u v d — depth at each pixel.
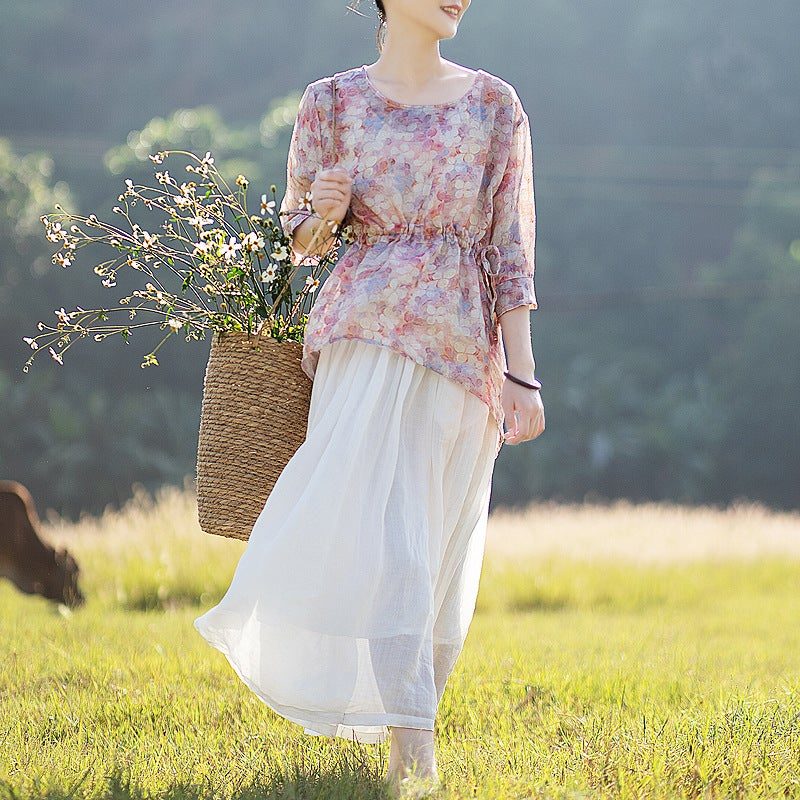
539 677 9.68
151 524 23.33
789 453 90.25
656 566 24.12
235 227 7.41
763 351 91.38
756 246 97.56
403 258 6.78
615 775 6.57
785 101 119.88
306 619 6.32
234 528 7.02
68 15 126.19
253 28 125.50
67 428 73.94
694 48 119.81
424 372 6.73
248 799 6.25
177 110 121.69
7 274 75.88
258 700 8.60
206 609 18.42
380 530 6.44
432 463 6.69
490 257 7.03
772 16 121.50
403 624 6.34
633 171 111.94
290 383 7.04
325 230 6.93
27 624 14.33
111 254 76.38
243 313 7.20
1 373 75.06
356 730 6.96
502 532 27.66
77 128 118.25
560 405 87.69
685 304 99.81
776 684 9.55
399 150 6.88
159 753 7.21
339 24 123.25
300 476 6.58
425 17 6.94
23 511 17.45
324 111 7.04
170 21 128.38
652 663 10.92
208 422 7.08
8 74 117.44
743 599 22.31
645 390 94.94
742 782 6.55
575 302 100.69
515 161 7.05
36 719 8.23
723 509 87.06
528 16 118.56
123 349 78.25
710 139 118.88
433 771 6.40
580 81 118.69
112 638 12.66
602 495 85.50
